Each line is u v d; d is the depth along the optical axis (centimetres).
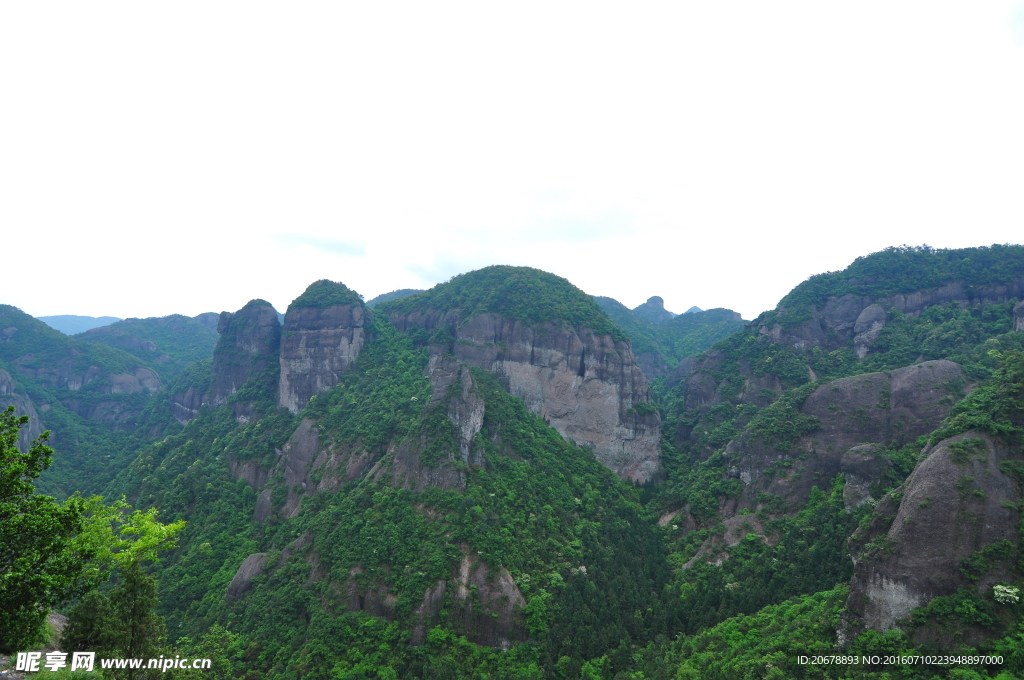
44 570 2273
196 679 3875
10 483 2208
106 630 2808
